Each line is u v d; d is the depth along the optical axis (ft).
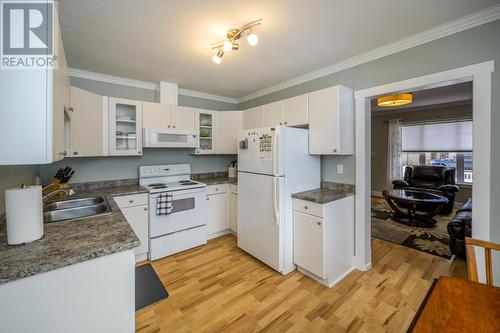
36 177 7.39
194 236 9.95
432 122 17.79
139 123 9.50
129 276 3.65
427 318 2.55
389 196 13.35
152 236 8.80
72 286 3.20
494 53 5.31
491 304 2.73
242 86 11.15
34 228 3.57
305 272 7.81
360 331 5.28
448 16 5.54
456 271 7.82
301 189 8.25
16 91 2.78
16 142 2.79
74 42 6.70
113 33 6.21
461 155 16.80
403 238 10.80
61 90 3.92
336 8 5.20
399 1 4.97
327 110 7.70
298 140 8.12
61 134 3.97
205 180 11.71
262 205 8.18
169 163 11.44
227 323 5.57
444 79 6.03
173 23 5.75
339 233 7.48
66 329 3.18
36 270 2.86
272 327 5.44
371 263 8.42
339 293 6.70
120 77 9.72
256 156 8.38
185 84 10.78
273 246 7.79
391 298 6.45
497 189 5.34
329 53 7.54
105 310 3.46
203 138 11.71
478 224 5.55
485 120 5.43
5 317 2.81
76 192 8.35
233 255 9.24
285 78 9.96
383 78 7.23
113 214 5.10
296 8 5.18
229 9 5.20
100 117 8.49
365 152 7.80
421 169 17.26
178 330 5.36
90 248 3.39
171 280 7.44
